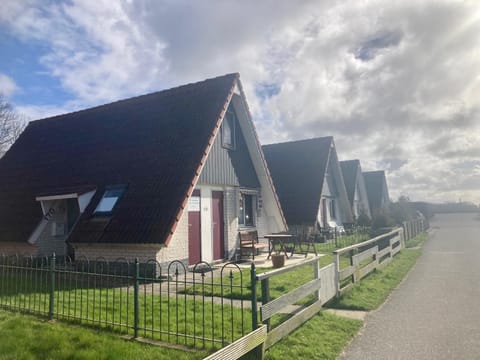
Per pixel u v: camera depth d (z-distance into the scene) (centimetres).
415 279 1134
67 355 534
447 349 578
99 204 1272
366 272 1106
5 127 3462
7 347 559
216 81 1527
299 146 2767
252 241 1489
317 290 747
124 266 1128
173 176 1207
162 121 1476
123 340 584
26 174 1647
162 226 1083
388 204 3644
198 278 1113
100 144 1555
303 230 2275
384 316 749
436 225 4609
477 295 916
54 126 1884
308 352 547
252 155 1705
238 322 671
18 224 1391
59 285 939
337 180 2866
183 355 525
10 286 955
